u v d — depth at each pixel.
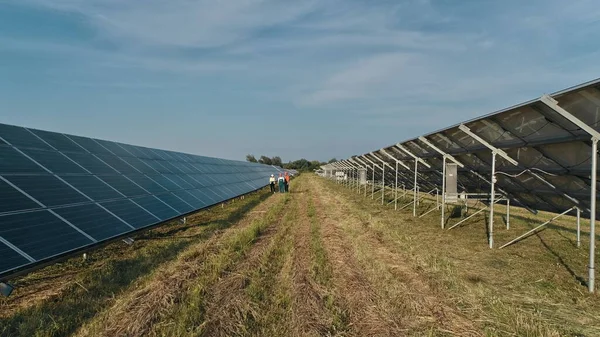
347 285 7.51
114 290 7.35
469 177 16.84
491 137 11.31
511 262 10.08
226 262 8.80
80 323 5.88
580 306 6.91
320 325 5.60
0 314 6.37
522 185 12.93
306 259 9.41
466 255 10.84
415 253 10.38
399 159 22.66
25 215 7.55
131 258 9.89
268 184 44.62
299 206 22.50
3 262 6.11
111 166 14.05
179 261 9.06
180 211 14.18
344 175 49.91
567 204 12.04
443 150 15.76
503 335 5.50
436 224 16.58
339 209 21.12
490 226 11.91
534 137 9.42
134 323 5.58
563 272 9.16
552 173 10.14
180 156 26.41
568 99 7.29
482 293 7.27
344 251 10.46
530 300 7.20
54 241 7.52
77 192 10.04
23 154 9.83
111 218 10.01
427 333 5.49
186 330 5.38
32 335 5.39
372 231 13.66
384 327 5.63
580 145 8.30
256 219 16.80
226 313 5.95
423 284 7.71
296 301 6.51
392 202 26.62
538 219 18.50
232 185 28.41
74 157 12.26
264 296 6.86
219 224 15.26
